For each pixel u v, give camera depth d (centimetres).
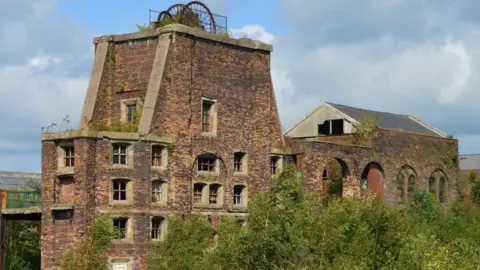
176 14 6819
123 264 6238
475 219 7825
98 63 6856
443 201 8450
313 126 8219
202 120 6731
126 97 6788
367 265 5344
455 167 8600
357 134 7731
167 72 6569
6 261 7588
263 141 7069
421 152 8200
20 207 6750
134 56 6806
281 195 5306
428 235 6481
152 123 6431
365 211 5562
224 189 6812
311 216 5472
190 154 6619
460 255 6331
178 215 6512
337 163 7562
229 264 5141
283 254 5069
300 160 7169
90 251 5988
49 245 6275
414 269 5412
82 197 6156
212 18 6962
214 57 6825
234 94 6925
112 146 6300
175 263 6097
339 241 5425
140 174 6344
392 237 5503
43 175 6347
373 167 7750
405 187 8012
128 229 6297
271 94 7175
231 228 5381
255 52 7094
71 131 6238
